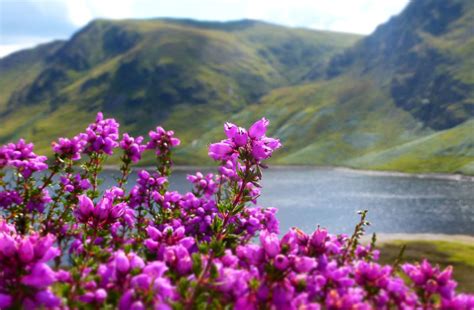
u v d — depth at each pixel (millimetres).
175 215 7332
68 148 7891
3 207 7637
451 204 101688
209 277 3561
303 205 104688
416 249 37656
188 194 7641
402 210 95312
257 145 5086
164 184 8227
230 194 6469
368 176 179875
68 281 3617
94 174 7824
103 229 5246
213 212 6988
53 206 7562
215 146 5176
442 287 4133
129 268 3570
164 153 8727
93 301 3381
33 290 3242
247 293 3590
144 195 8055
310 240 4430
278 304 3436
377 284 4180
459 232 73688
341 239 5871
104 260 4203
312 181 164500
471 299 4090
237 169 5273
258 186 5199
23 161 7734
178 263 3871
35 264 3320
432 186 140125
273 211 7043
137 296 3275
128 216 6562
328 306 3629
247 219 6617
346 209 97688
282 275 3514
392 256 32031
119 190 7207
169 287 3367
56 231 7059
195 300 3482
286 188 141875
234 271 3646
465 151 188000
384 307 4109
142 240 6008
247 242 6188
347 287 4117
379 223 82688
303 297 3559
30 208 7719
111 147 7914
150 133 8719
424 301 4180
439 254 34812
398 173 183750
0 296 3182
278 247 3621
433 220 84062
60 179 7793
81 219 4715
